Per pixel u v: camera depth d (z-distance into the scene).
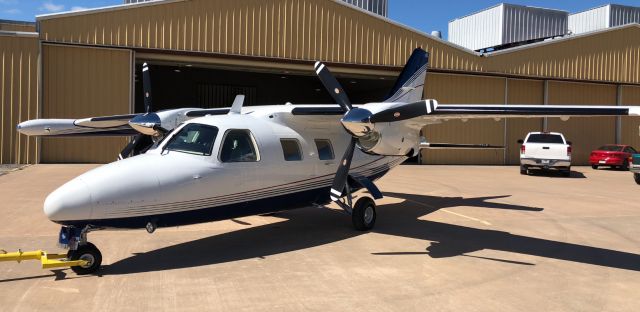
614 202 12.81
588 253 7.41
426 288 5.70
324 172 8.96
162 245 7.55
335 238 8.23
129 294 5.34
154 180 6.48
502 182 17.39
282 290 5.55
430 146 10.84
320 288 5.64
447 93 25.62
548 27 30.64
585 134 28.89
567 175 20.31
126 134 11.74
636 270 6.53
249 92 31.16
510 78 26.86
